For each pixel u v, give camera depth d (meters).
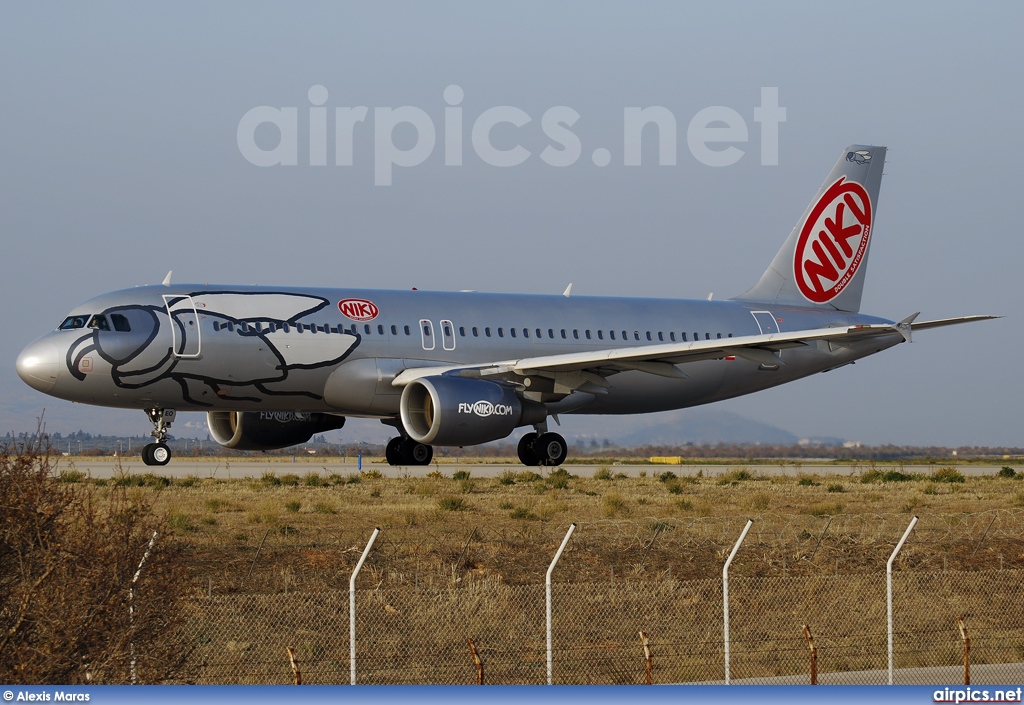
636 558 89.94
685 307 178.00
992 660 68.69
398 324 154.25
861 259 191.38
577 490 138.62
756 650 68.88
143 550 53.41
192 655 61.22
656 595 77.56
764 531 102.25
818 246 188.88
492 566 85.81
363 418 164.62
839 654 68.75
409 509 113.56
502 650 67.50
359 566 55.28
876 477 175.12
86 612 50.41
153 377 140.75
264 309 146.62
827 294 189.25
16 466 51.34
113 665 50.78
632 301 175.75
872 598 79.75
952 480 174.00
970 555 96.19
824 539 99.38
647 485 151.50
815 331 141.75
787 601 78.50
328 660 64.75
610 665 65.31
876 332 140.38
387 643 67.62
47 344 138.62
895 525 108.25
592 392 156.12
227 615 69.56
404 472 169.88
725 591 60.06
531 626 71.69
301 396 149.50
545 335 164.12
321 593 74.44
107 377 139.12
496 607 73.69
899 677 63.06
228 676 60.97
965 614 78.69
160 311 141.12
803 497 137.38
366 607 72.19
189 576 74.19
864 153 191.00
